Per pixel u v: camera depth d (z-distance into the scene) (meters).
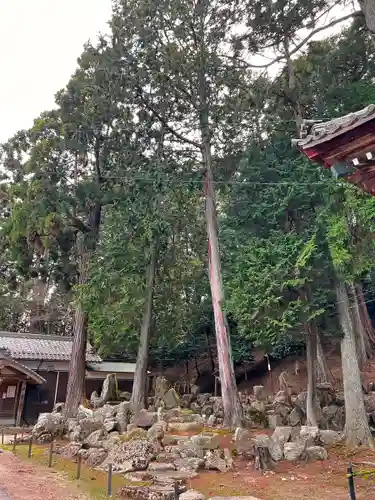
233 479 9.95
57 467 11.37
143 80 18.08
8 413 21.02
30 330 35.12
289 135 17.31
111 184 19.00
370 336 26.38
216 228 18.34
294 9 15.57
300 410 16.00
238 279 14.73
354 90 15.47
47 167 18.88
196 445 11.85
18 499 7.89
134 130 19.27
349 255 12.63
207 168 18.78
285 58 17.34
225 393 15.88
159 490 8.41
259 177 16.92
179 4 17.56
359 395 13.32
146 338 18.62
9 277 29.06
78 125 19.19
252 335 14.53
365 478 9.75
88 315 19.98
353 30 16.38
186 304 26.19
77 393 19.28
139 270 18.72
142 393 17.52
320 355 21.97
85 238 20.59
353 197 12.48
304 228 15.55
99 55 19.08
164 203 18.83
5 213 24.48
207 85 18.45
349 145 4.77
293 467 11.01
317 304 13.62
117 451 11.60
